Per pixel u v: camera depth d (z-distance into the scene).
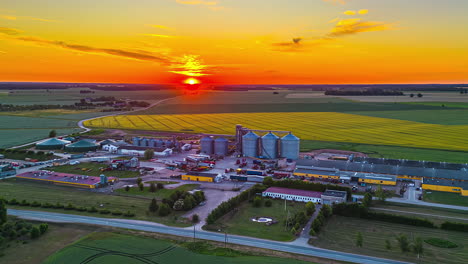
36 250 80.44
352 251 81.19
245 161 177.50
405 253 80.38
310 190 124.62
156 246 82.44
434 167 155.00
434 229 94.00
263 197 120.69
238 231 91.94
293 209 109.19
